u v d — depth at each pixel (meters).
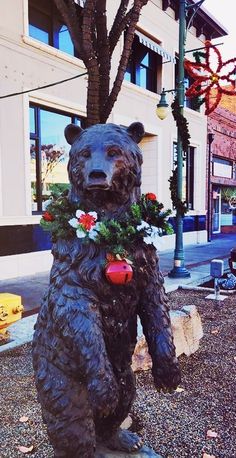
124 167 1.62
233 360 3.93
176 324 3.88
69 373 1.59
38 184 9.06
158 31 12.57
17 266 8.30
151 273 1.74
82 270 1.55
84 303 1.53
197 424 2.76
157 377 1.73
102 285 1.56
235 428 2.71
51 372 1.62
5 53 7.88
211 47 7.71
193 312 4.20
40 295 6.48
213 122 17.08
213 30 15.36
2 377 3.49
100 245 1.57
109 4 10.28
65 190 1.92
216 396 3.18
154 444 2.52
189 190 15.38
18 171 8.23
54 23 9.22
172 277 8.15
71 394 1.61
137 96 11.91
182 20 7.95
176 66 13.81
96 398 1.46
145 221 1.75
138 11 4.67
